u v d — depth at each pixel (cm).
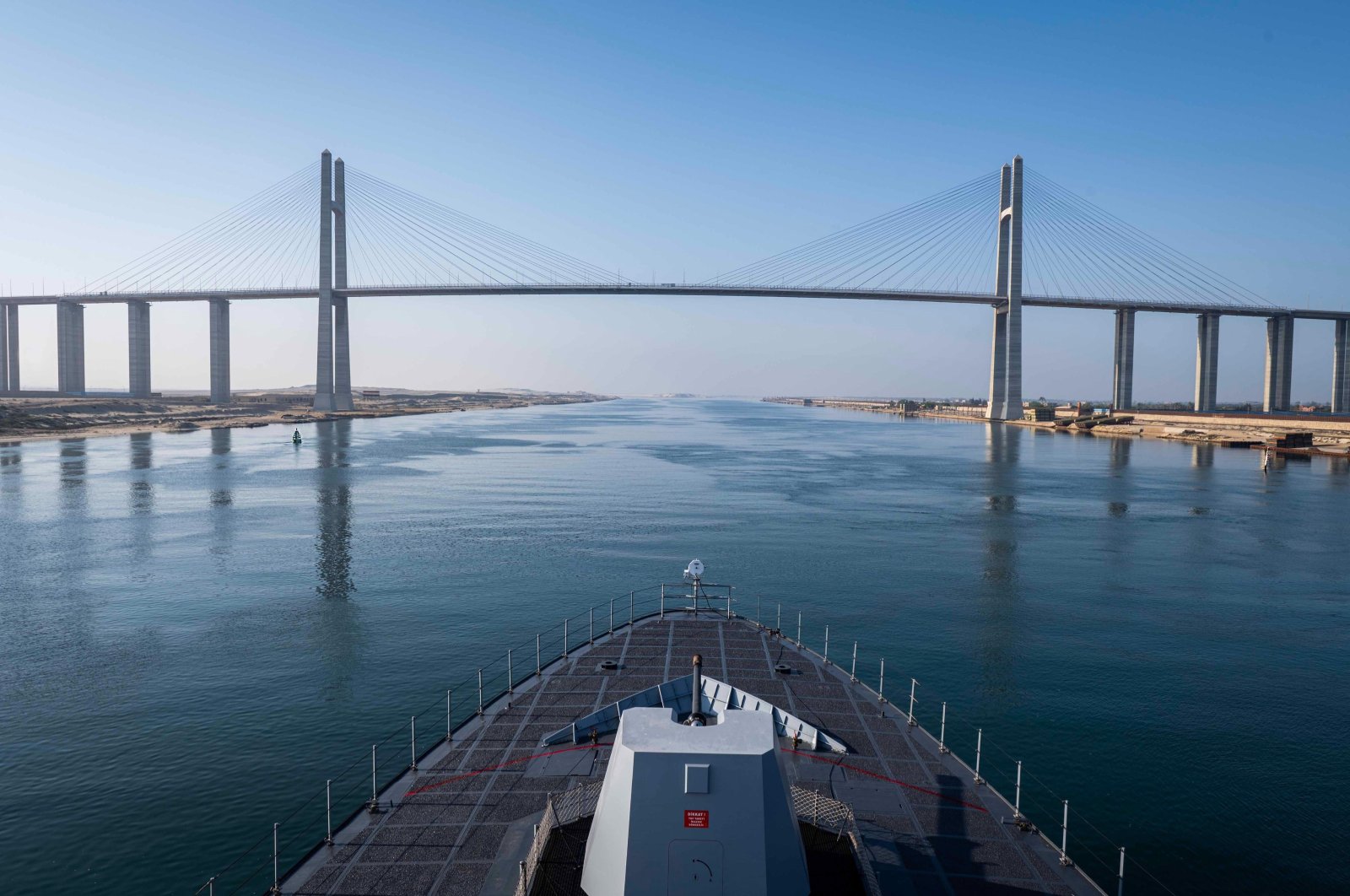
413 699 3023
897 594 4644
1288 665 3534
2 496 7969
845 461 13100
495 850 1505
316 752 2603
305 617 4069
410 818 1611
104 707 2934
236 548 5709
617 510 7644
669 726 1201
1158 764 2622
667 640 2770
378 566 5206
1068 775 2555
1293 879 2056
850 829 1443
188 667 3338
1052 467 11925
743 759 1112
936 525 6925
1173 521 7188
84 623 3931
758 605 4403
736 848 1099
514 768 1811
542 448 15225
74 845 2103
